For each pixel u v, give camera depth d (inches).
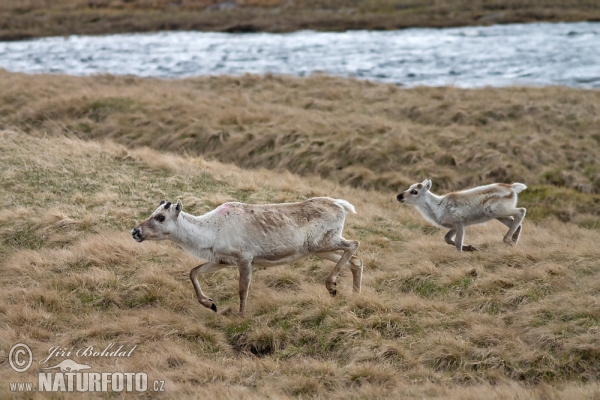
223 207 1505.9
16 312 1497.3
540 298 1513.3
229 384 1269.7
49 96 3496.6
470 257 1766.7
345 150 2864.2
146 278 1649.9
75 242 1844.2
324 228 1530.5
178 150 3011.8
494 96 3538.4
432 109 3383.4
